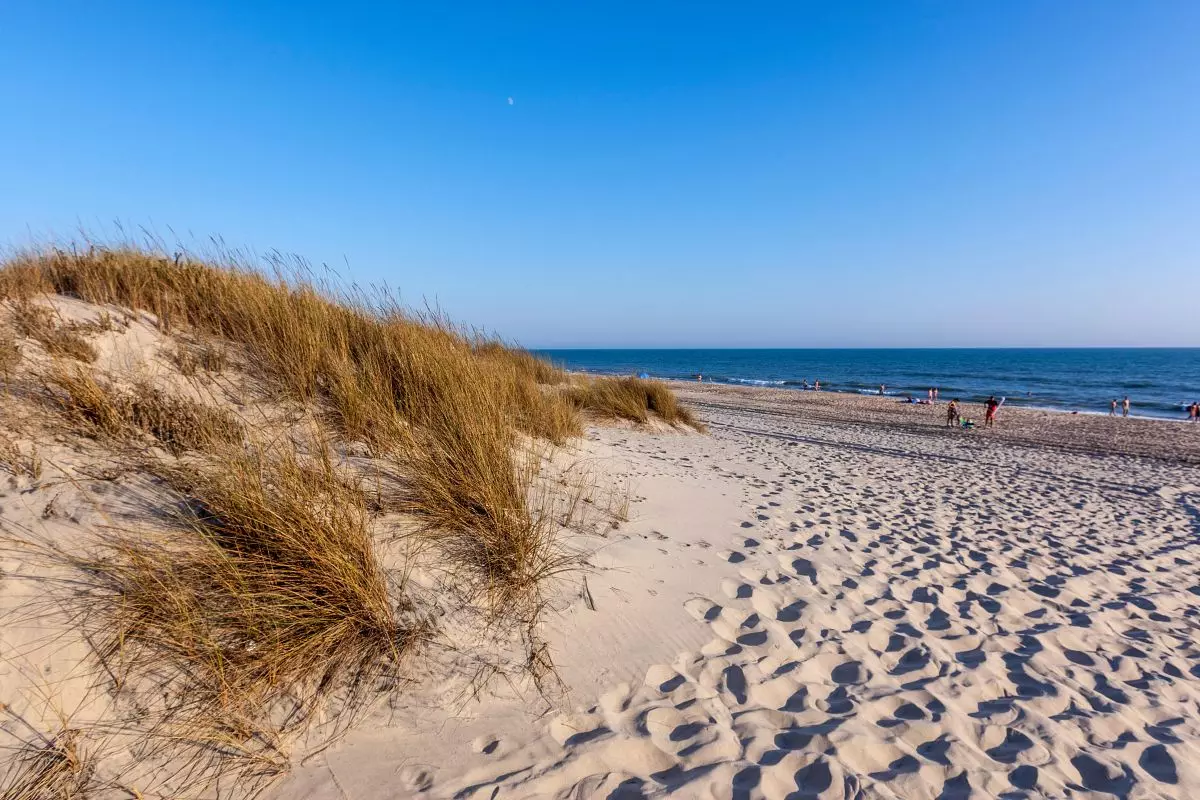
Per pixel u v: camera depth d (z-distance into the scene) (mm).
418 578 2785
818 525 5500
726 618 3338
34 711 1769
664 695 2570
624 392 11625
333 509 2609
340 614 2350
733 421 18000
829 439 14422
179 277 4930
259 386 3941
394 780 1921
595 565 3566
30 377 3031
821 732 2387
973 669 3057
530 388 6977
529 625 2797
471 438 3719
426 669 2377
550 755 2119
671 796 1979
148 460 2799
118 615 2047
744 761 2193
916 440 15172
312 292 5234
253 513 2463
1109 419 24859
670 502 5469
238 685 2045
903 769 2236
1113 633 3664
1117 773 2291
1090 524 6492
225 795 1786
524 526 3334
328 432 3707
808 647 3131
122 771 1753
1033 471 10570
